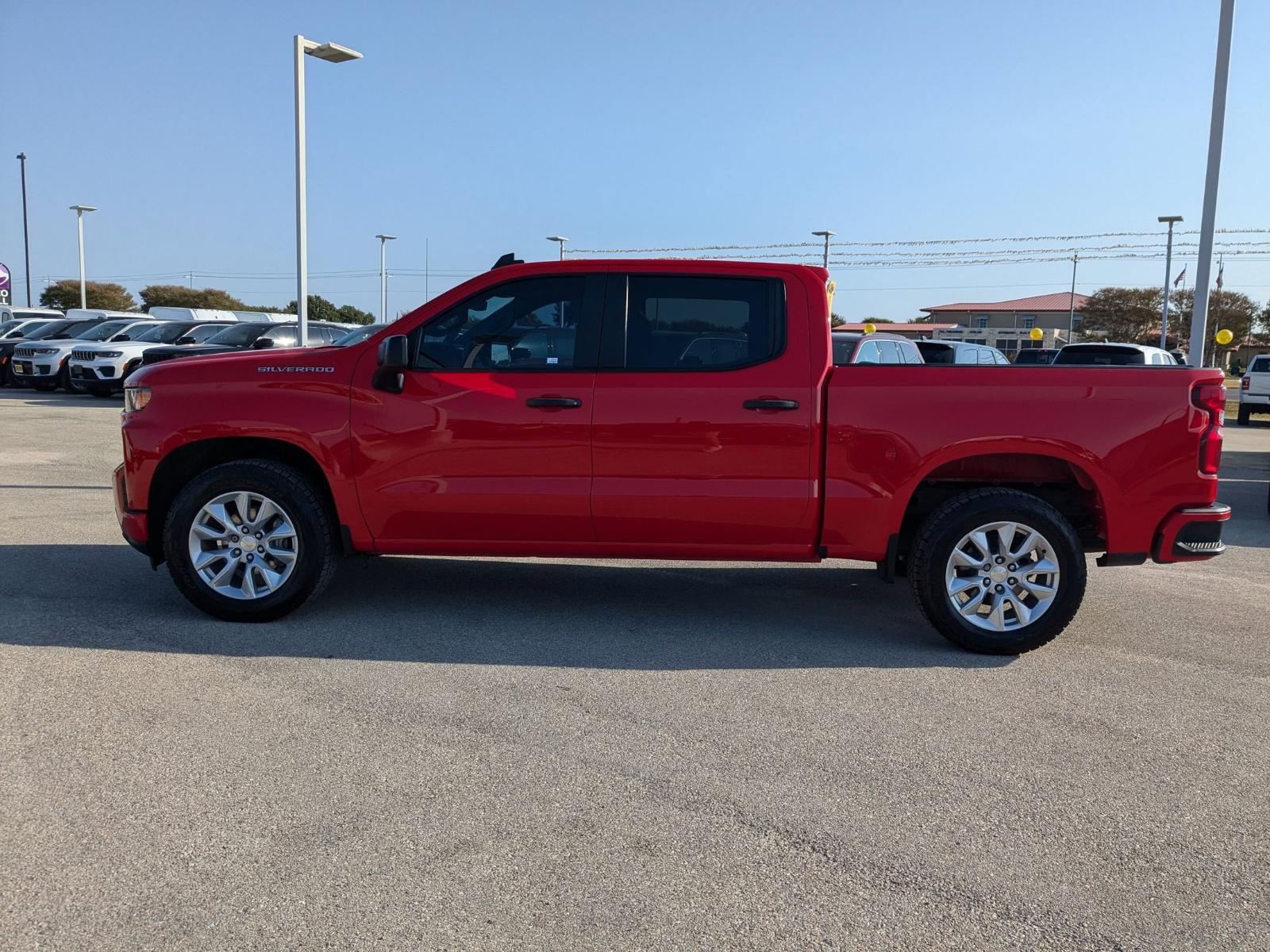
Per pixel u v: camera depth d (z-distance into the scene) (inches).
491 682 178.4
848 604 242.2
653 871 115.3
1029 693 179.3
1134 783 142.3
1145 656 203.5
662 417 200.5
